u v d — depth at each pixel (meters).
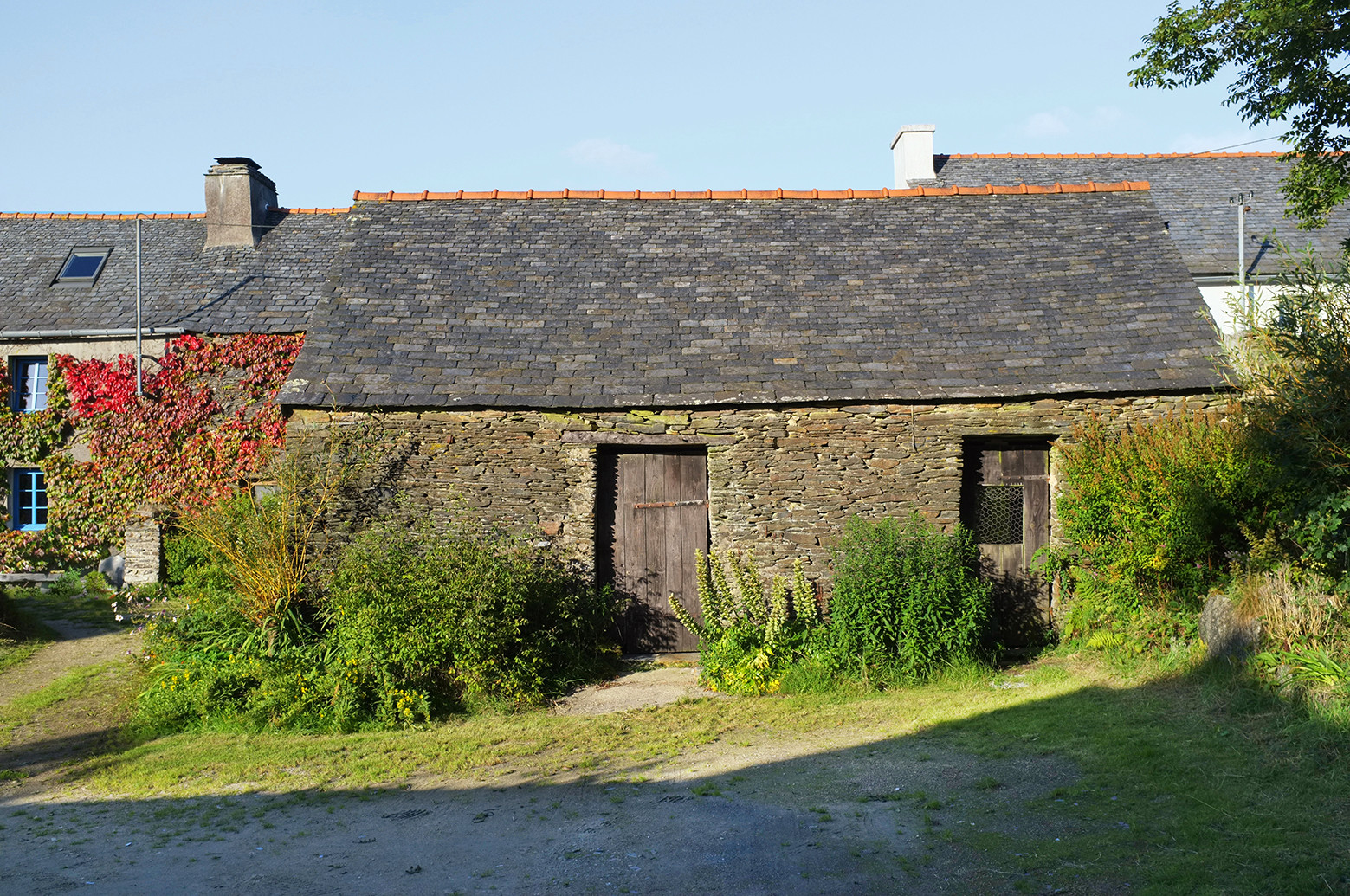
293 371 10.81
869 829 5.86
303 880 5.38
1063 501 10.43
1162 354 10.69
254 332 16.83
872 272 12.38
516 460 10.71
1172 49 12.84
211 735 8.50
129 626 13.12
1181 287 11.59
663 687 9.74
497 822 6.25
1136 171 19.06
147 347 17.22
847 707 8.73
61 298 17.97
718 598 10.34
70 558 17.12
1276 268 15.66
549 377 10.95
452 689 9.31
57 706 9.38
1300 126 12.40
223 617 10.20
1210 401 10.28
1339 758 6.00
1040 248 12.60
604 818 6.24
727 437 10.65
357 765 7.51
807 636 9.96
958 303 11.78
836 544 10.50
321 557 10.35
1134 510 9.46
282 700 8.70
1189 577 9.36
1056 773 6.61
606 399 10.62
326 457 10.48
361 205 13.70
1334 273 9.17
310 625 10.05
